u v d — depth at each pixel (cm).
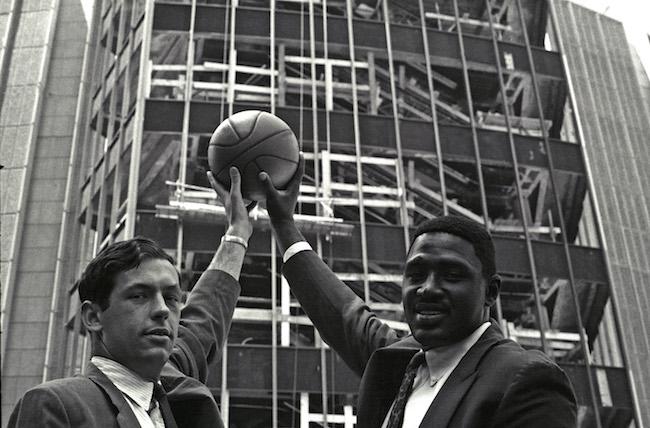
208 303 560
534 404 350
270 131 614
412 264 407
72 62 3756
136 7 3112
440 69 3130
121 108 3044
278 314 2480
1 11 3809
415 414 393
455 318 396
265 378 2378
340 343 504
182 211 2511
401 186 2753
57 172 3497
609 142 3334
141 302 426
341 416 2372
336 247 2605
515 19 3334
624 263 3027
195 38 2914
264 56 2981
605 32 3691
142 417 407
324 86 2930
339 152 2798
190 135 2700
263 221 2594
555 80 3219
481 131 2950
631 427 2600
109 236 2686
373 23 3081
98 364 422
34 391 385
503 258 2745
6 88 3647
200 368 519
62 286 3136
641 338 2852
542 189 2952
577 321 2697
